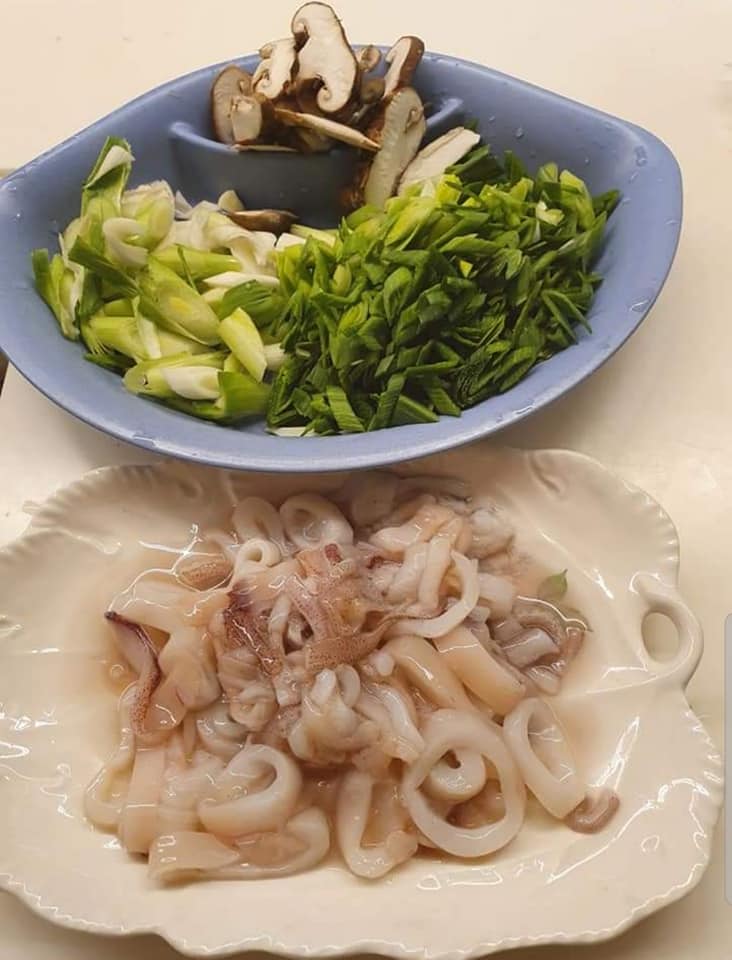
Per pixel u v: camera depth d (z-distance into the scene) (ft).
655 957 1.11
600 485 1.32
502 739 1.19
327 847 1.16
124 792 1.22
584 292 1.50
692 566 1.38
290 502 1.39
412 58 1.70
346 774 1.19
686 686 1.25
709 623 1.33
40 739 1.26
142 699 1.24
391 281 1.44
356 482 1.42
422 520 1.35
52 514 1.36
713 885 1.15
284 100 1.68
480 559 1.37
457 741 1.17
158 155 1.79
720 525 1.41
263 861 1.15
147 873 1.14
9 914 1.18
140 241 1.63
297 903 1.10
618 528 1.32
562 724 1.25
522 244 1.50
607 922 1.04
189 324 1.59
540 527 1.38
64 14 2.18
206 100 1.79
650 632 1.32
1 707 1.26
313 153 1.74
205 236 1.71
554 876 1.11
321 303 1.50
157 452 1.34
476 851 1.14
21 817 1.18
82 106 2.05
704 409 1.51
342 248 1.57
